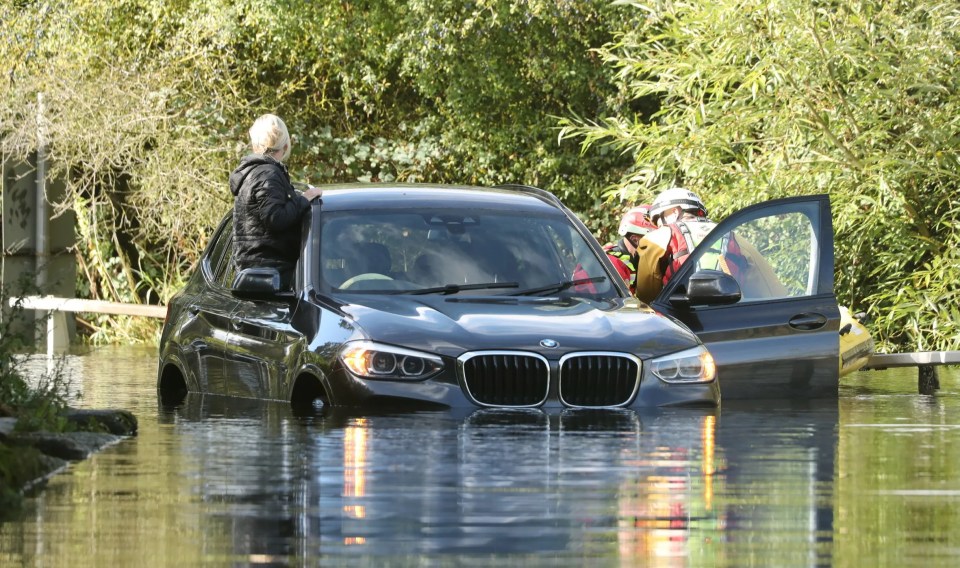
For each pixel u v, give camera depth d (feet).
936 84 144.87
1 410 55.42
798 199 84.07
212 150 197.77
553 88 209.56
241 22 210.18
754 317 81.25
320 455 51.55
